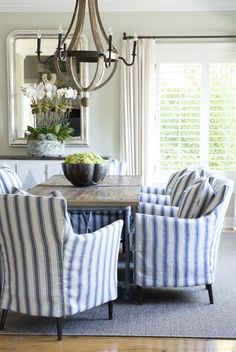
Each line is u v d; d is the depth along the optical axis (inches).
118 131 223.8
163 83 221.6
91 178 147.0
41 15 219.5
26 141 223.1
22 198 100.2
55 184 155.6
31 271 105.0
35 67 220.7
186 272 125.1
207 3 214.7
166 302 129.8
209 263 127.1
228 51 218.2
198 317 119.4
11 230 104.4
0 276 124.3
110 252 112.6
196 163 224.1
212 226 125.2
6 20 220.1
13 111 223.1
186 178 152.1
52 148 210.1
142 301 130.4
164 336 109.0
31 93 208.1
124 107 218.2
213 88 220.1
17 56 221.0
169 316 120.0
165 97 221.9
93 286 109.0
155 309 124.6
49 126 219.0
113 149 224.8
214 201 126.6
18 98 223.0
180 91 221.1
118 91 221.8
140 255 124.6
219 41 217.9
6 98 223.9
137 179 167.9
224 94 220.1
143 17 217.9
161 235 123.3
